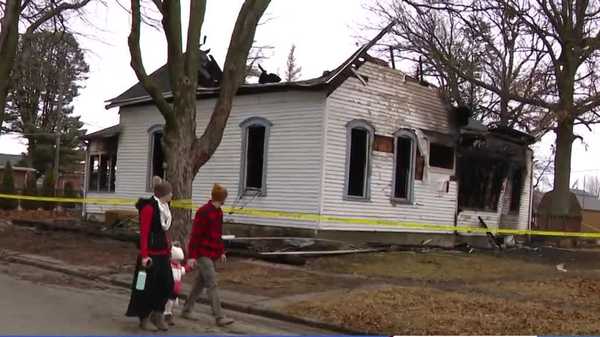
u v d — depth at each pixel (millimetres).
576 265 16781
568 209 27141
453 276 13359
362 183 18656
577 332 7961
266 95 18984
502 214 23141
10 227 21156
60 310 8688
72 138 58500
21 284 11062
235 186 19531
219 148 20047
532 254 19703
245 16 13812
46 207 36188
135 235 17375
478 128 22547
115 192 24062
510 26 29641
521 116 31219
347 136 18109
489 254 18672
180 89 13391
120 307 9242
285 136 18391
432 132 20562
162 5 13492
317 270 13305
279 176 18438
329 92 17469
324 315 8891
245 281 11641
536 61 31328
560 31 26984
